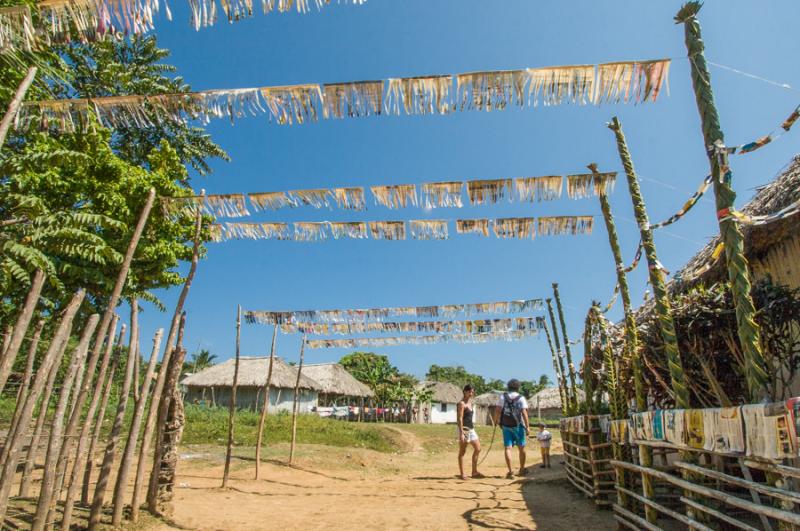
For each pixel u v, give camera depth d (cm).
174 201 654
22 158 684
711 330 479
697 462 366
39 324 501
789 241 559
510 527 527
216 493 800
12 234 672
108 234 851
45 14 406
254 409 3219
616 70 426
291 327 1149
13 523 459
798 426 227
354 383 4281
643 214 450
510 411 1016
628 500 495
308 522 579
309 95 461
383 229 713
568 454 835
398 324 1152
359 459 1363
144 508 581
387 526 551
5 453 391
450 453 1897
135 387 625
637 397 486
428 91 448
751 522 456
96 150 848
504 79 442
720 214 322
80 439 479
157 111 484
